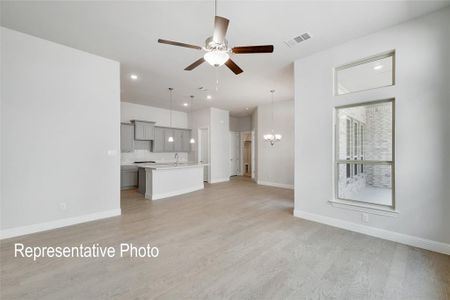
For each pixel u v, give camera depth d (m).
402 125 2.66
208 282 1.90
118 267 2.14
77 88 3.36
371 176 3.10
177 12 2.46
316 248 2.56
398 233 2.71
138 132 6.89
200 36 3.00
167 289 1.81
